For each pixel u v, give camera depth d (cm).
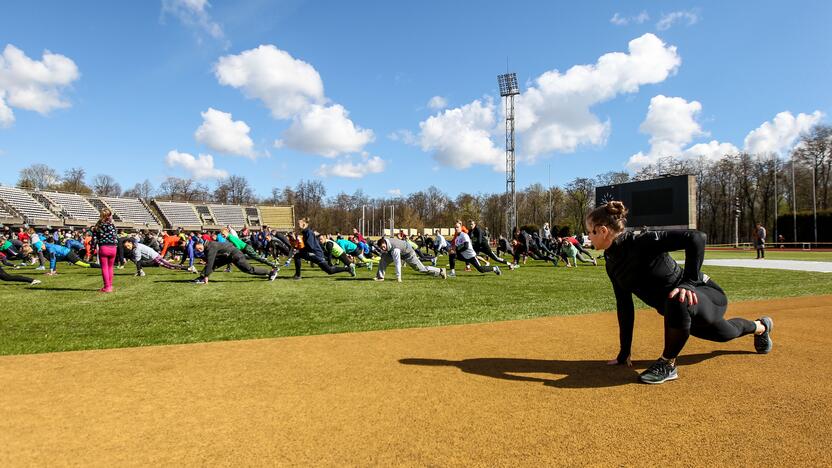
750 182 6378
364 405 292
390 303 827
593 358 408
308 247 1327
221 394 316
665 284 347
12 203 4922
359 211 10662
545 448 229
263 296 937
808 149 5722
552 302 831
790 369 361
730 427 252
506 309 744
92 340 513
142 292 1012
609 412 277
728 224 6638
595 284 1181
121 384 339
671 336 329
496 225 9062
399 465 212
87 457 222
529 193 8950
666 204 4034
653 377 330
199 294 974
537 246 2123
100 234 998
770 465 209
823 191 5753
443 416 273
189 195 9462
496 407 287
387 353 431
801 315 599
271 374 364
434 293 988
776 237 5256
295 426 259
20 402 301
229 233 1579
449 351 438
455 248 1445
